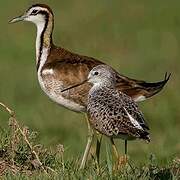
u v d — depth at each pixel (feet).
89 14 103.71
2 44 90.53
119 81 39.75
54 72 41.11
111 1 109.29
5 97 70.03
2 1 107.24
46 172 33.45
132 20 100.22
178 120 63.46
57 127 59.72
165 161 40.73
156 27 96.99
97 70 35.60
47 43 42.34
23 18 43.06
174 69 80.33
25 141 35.83
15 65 83.10
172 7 104.68
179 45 89.45
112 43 91.35
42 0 109.81
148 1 108.27
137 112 32.71
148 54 86.58
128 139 33.04
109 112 32.91
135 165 37.14
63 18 101.96
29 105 67.56
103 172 33.32
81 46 90.48
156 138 57.00
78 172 33.14
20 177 32.42
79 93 40.60
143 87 40.01
